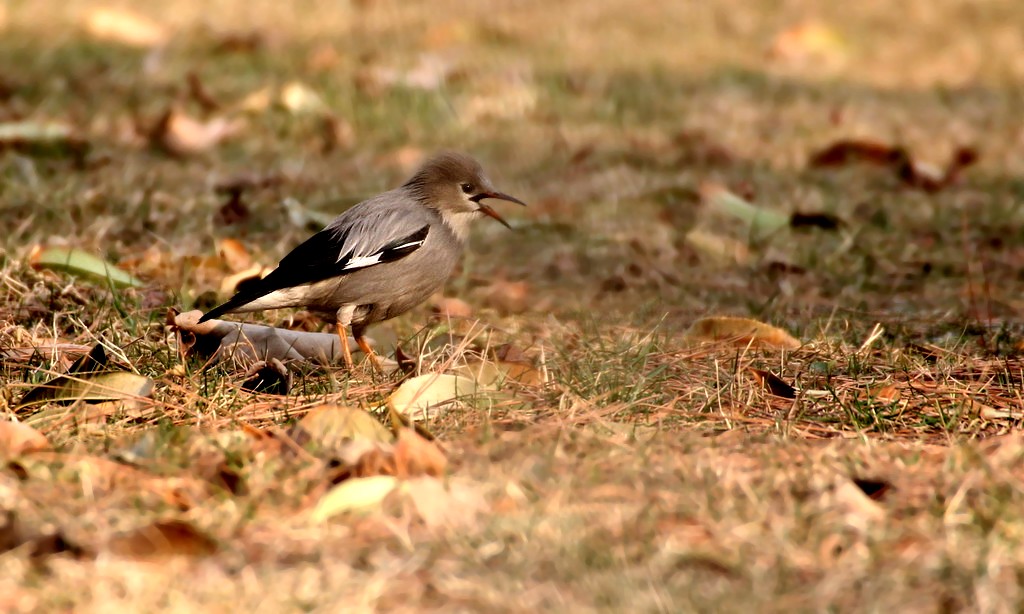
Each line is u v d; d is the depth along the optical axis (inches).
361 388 393.1
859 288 551.5
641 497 290.4
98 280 480.7
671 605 237.5
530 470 302.8
